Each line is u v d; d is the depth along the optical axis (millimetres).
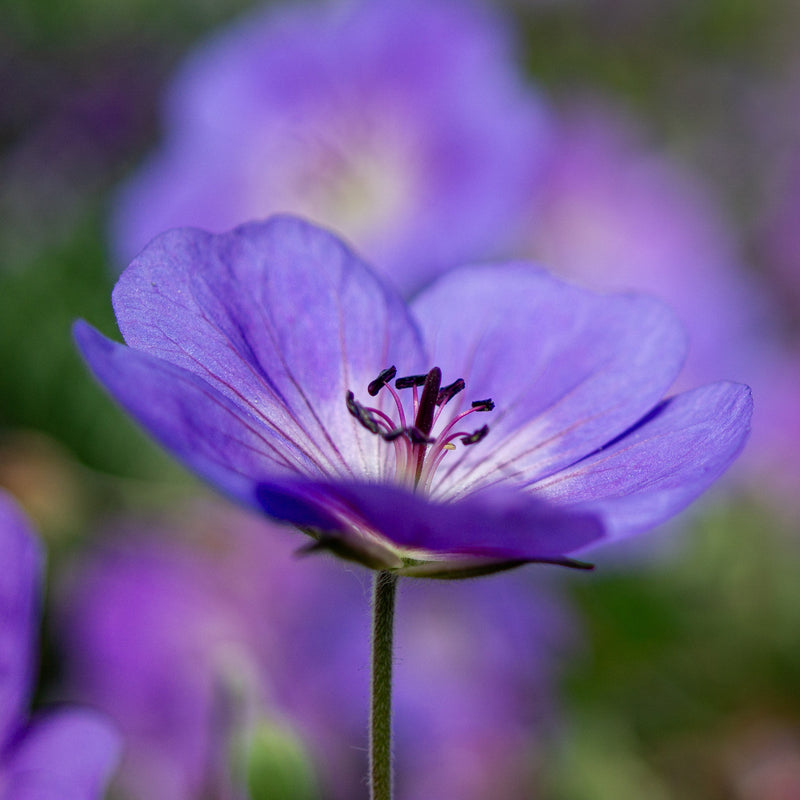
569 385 194
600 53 453
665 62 465
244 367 184
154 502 281
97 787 190
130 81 372
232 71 336
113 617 268
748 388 175
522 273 201
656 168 376
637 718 296
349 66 331
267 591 271
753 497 324
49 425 319
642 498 167
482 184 314
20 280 339
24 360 326
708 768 284
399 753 272
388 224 329
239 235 188
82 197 358
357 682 268
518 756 274
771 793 276
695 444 178
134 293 179
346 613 272
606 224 360
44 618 269
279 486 170
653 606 309
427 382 189
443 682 277
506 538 168
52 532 271
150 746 262
